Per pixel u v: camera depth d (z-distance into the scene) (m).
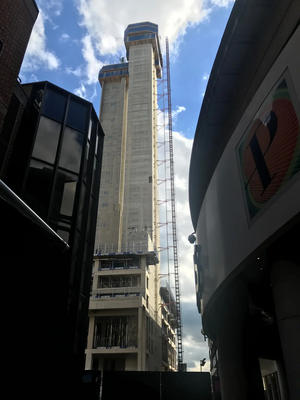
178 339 98.69
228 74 14.14
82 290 17.36
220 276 13.01
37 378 3.68
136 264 67.81
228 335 15.53
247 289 14.37
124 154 105.00
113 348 54.06
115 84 120.88
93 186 21.00
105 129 109.88
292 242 8.62
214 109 15.89
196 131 17.75
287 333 7.94
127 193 94.56
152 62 117.38
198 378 20.28
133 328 57.06
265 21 11.79
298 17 9.48
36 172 15.59
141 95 110.69
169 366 89.06
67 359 14.26
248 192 10.20
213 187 14.22
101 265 67.62
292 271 8.34
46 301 3.82
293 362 7.60
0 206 3.36
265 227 8.93
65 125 18.12
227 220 12.12
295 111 7.75
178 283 105.88
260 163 9.44
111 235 89.12
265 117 9.30
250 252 9.89
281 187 8.21
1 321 3.24
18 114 16.16
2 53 12.69
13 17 13.53
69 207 16.72
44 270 3.85
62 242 4.07
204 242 16.06
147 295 64.00
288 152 7.99
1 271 3.32
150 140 102.25
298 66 7.75
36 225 3.66
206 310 16.44
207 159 18.98
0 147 14.43
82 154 18.62
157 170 107.25
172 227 113.81
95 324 58.03
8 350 3.28
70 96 19.28
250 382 14.90
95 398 15.30
